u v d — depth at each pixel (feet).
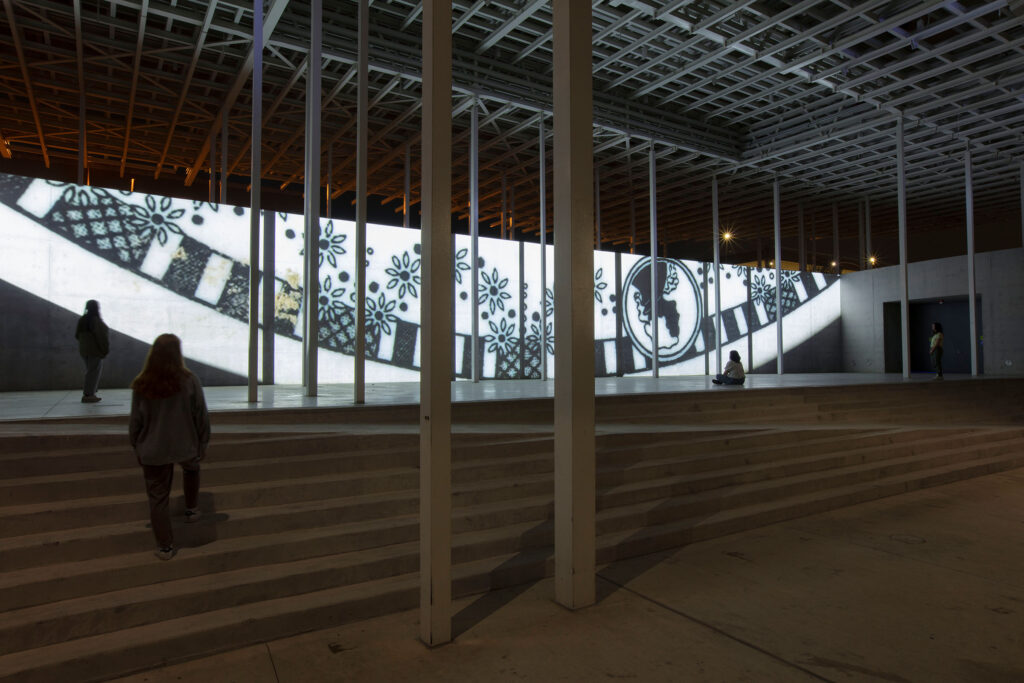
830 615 12.94
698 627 12.36
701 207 87.45
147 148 63.82
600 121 53.21
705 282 67.87
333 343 45.03
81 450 16.28
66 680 10.28
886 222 97.30
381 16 43.09
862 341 79.51
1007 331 67.72
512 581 14.83
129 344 38.60
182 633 11.27
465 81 46.19
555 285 13.55
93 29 42.50
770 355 73.67
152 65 48.21
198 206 41.01
